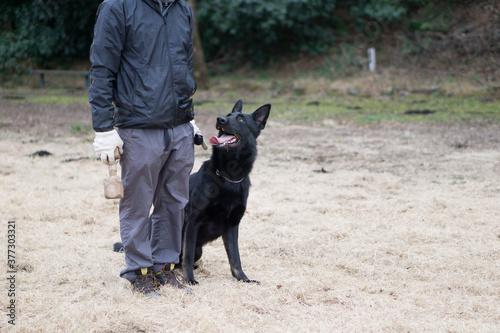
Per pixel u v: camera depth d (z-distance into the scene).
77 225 4.77
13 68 22.53
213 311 2.79
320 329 2.61
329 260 3.92
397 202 5.68
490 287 3.31
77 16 21.38
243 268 3.76
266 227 4.74
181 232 3.34
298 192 6.18
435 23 21.41
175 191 3.14
